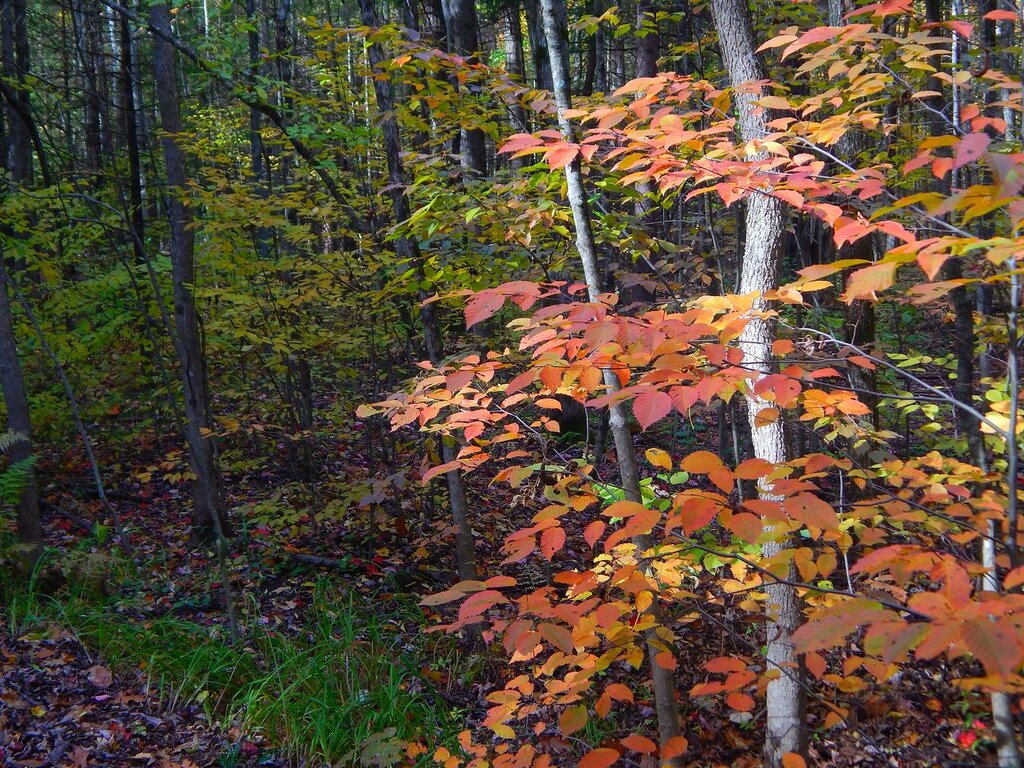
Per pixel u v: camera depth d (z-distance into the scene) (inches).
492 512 293.3
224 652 187.8
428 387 119.0
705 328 82.7
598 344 76.0
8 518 231.8
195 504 262.1
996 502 89.5
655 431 370.6
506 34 562.6
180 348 246.8
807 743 132.5
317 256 259.1
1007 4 82.6
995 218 118.9
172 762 154.8
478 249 197.6
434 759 144.5
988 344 161.0
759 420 100.0
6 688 165.6
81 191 336.5
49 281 299.1
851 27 87.9
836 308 284.2
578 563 249.1
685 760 151.6
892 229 69.4
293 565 250.5
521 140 99.7
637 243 191.3
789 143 107.7
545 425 124.6
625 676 187.5
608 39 442.3
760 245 139.6
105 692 173.5
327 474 315.9
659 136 101.0
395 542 269.1
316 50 211.9
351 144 248.5
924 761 134.7
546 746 136.5
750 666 129.8
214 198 251.4
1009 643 45.7
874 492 159.2
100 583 214.2
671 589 124.9
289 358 287.6
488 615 222.1
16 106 304.5
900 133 200.4
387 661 197.2
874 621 51.9
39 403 287.1
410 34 159.9
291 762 161.9
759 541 101.4
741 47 141.4
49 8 582.6
